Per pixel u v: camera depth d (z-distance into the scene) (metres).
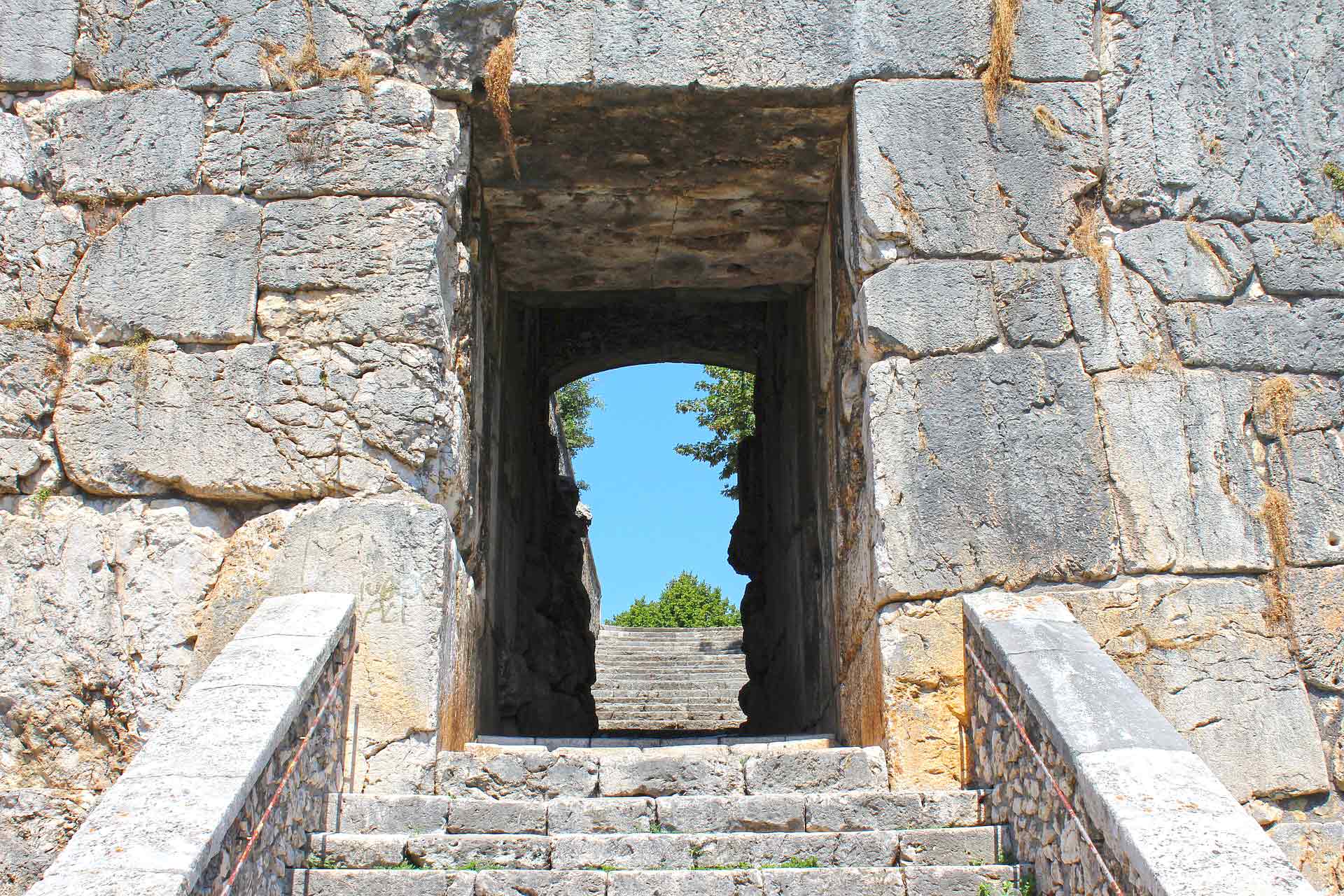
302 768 5.17
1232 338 6.81
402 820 5.53
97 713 6.23
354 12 6.96
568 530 12.59
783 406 10.78
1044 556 6.42
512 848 5.29
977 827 5.47
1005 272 6.79
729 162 7.58
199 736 4.65
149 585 6.34
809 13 7.05
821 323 8.44
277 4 6.98
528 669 10.91
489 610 8.41
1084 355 6.71
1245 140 7.12
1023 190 6.91
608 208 8.09
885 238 6.80
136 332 6.60
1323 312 6.91
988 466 6.52
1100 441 6.60
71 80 6.97
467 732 6.90
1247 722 6.27
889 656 6.29
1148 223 6.98
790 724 10.22
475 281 7.54
